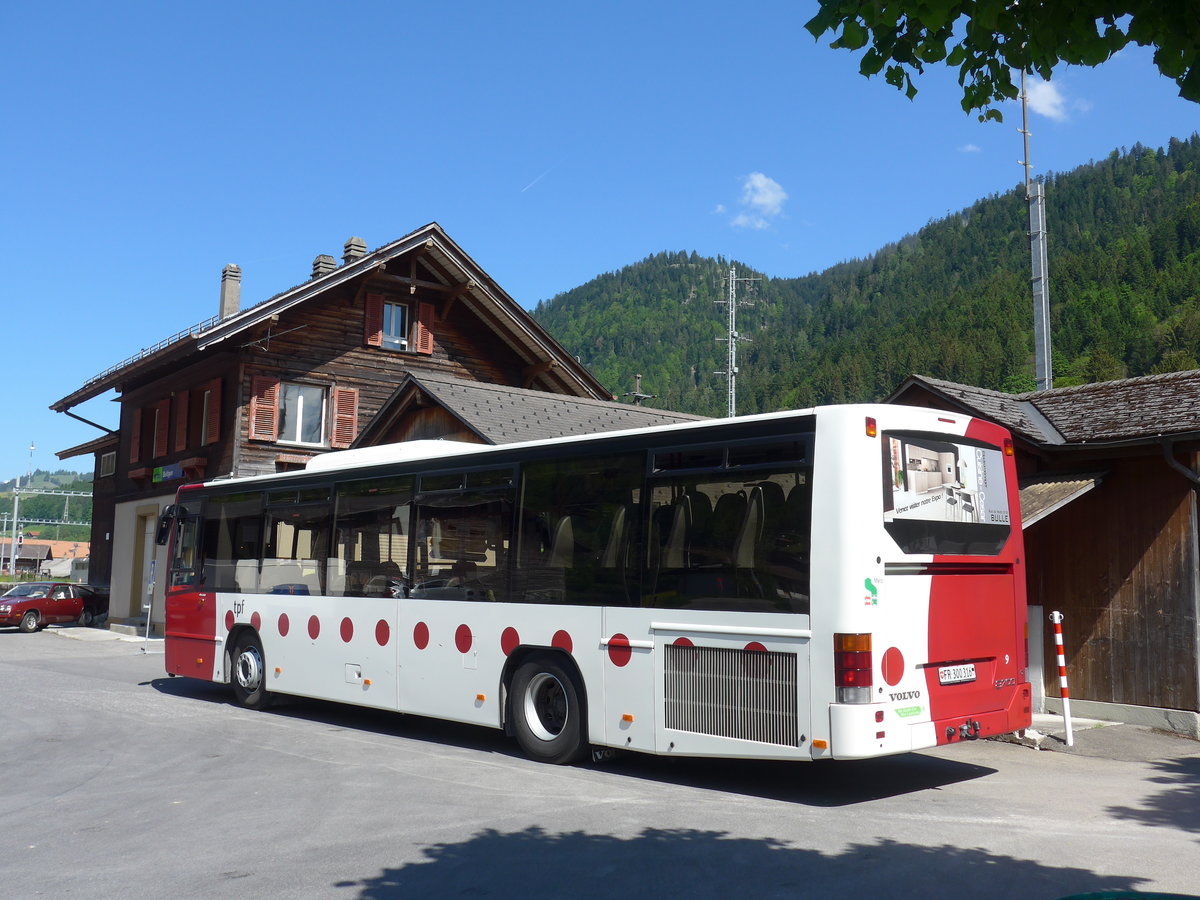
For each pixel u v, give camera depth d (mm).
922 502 8062
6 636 29312
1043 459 12641
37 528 158000
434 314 29781
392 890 5605
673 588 8602
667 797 7965
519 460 10172
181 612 14875
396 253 27766
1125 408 12578
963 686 8141
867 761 9773
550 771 9117
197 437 29234
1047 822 7164
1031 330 147250
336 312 28203
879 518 7727
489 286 29406
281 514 13289
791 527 7902
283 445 27172
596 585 9219
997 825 7055
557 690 9633
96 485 38812
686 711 8391
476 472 10602
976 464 8594
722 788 8398
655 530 8836
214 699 14617
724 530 8328
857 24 4043
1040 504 11586
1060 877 5801
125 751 10305
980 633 8328
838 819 7211
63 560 109938
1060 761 9789
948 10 3889
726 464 8406
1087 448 11922
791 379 165125
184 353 26281
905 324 161000
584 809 7504
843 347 165750
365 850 6402
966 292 168375
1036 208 25500
